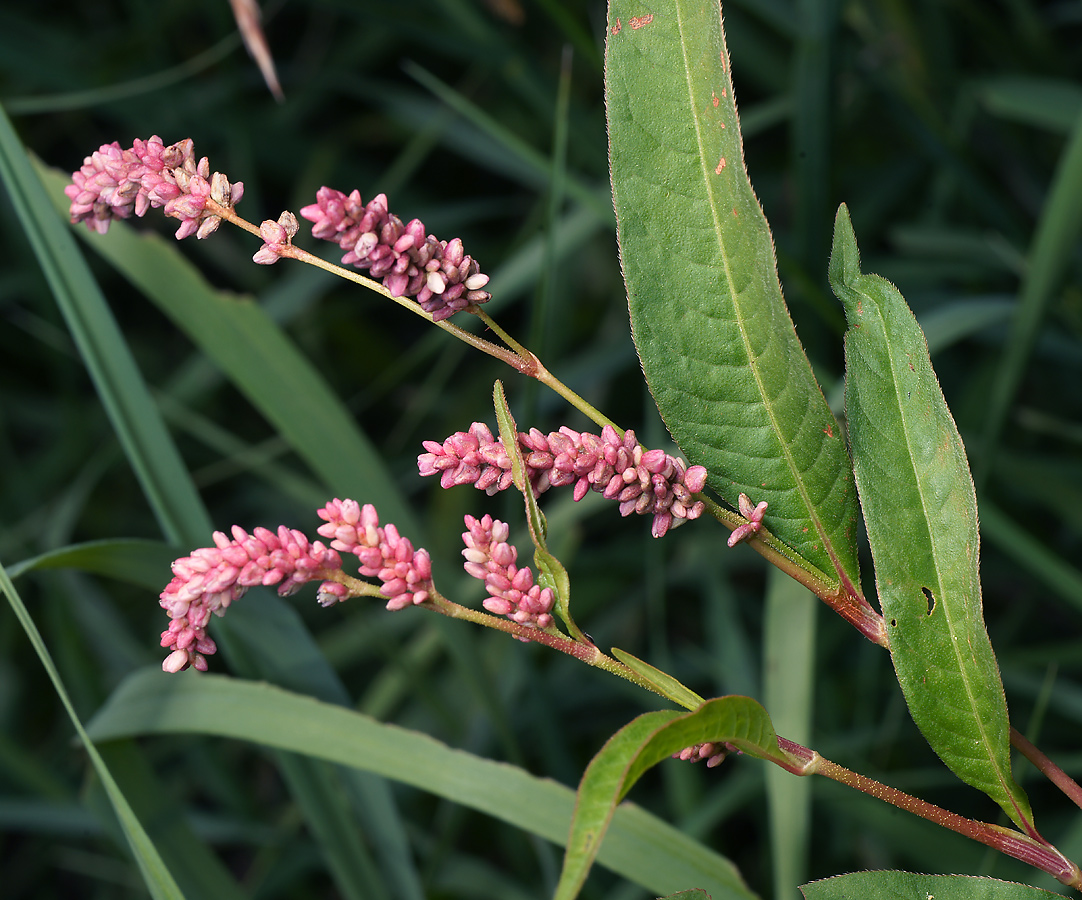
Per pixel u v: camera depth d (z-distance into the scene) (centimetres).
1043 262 56
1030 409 88
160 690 45
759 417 36
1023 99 78
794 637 46
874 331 36
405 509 51
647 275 36
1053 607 85
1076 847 52
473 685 53
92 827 69
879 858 72
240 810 78
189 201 35
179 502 44
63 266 43
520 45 75
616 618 87
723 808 67
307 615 93
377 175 107
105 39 101
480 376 90
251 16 39
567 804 43
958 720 36
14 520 97
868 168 98
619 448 35
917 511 36
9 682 89
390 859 48
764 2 67
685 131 36
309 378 50
